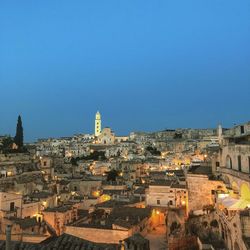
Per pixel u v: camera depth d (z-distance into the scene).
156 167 198.25
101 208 101.06
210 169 88.94
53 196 113.06
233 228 46.50
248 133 75.56
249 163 62.88
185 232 65.81
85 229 79.50
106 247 31.56
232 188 68.94
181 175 140.62
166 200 105.56
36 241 79.00
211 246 52.53
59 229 92.56
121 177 172.25
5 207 93.38
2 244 31.80
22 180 130.62
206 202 78.12
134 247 47.25
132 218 87.88
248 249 38.41
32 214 100.25
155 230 95.56
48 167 166.88
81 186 145.50
